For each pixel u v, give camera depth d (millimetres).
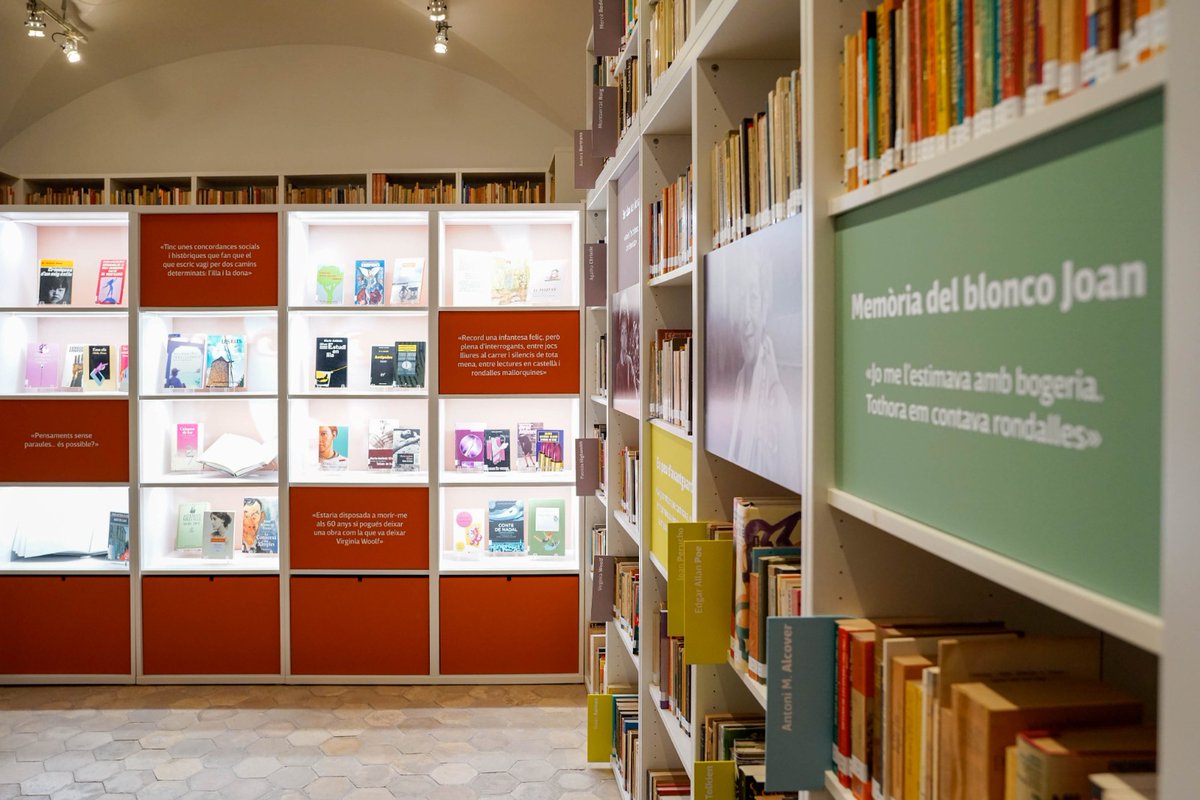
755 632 1561
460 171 6336
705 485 1972
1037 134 709
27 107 6133
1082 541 671
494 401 4777
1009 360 771
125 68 6258
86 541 4645
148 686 4398
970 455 840
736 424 1676
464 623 4453
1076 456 678
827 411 1207
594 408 4387
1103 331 645
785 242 1367
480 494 4793
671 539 1912
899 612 1224
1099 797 681
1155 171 592
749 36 1787
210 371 4523
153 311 4410
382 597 4438
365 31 6125
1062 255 693
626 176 3105
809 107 1229
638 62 2646
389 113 6484
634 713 3193
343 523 4414
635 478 2965
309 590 4430
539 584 4477
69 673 4418
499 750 3613
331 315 4691
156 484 4402
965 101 882
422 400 4781
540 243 4762
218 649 4430
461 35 5715
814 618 1184
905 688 997
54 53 5730
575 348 4438
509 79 6152
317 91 6457
